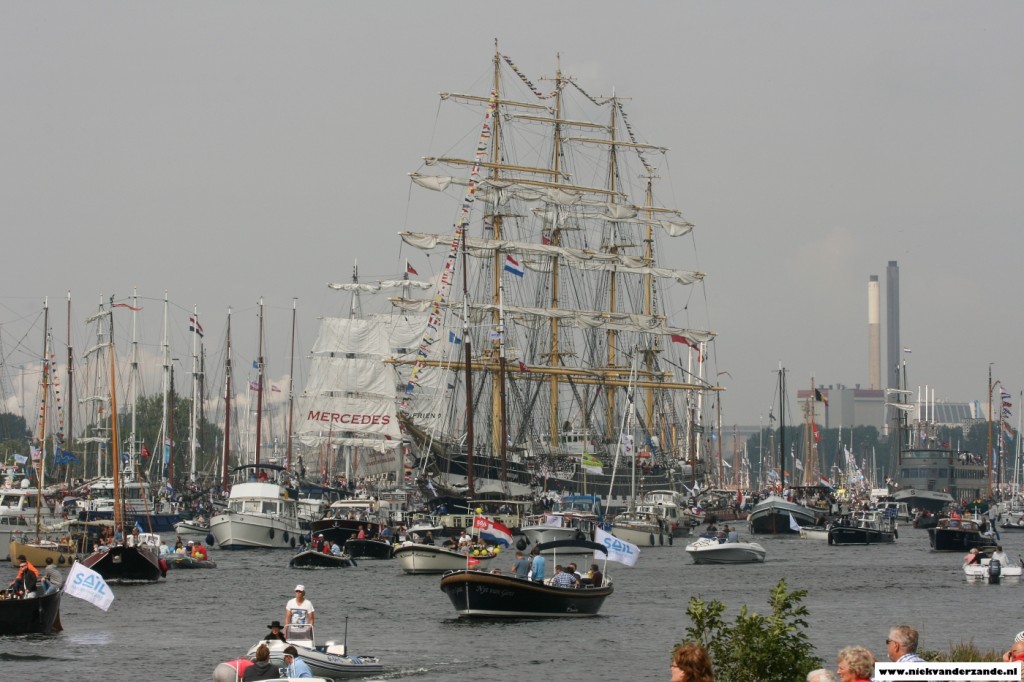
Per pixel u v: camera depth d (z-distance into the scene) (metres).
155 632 128.62
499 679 101.31
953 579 196.75
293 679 77.25
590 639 122.31
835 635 129.12
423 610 146.88
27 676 101.94
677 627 131.00
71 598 159.75
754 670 65.19
